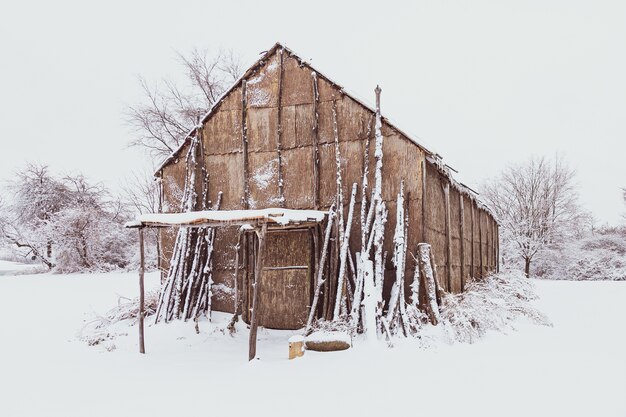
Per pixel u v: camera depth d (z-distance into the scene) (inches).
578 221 1441.9
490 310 397.7
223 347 377.4
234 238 463.8
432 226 426.0
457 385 243.3
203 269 459.2
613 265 1393.9
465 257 561.0
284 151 451.5
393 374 268.4
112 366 306.7
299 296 429.7
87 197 1342.3
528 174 1446.9
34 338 402.3
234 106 477.7
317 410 209.0
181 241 456.4
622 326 422.0
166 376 277.9
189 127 1059.3
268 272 445.1
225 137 478.6
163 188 505.4
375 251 394.0
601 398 217.6
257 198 456.8
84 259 1236.5
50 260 1315.2
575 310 529.3
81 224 1235.2
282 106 456.8
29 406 222.5
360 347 336.2
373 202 401.7
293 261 435.8
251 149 464.8
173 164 503.8
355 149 423.2
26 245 1321.4
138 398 233.0
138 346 374.9
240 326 436.8
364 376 265.3
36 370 294.5
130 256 1295.5
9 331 433.7
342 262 388.8
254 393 237.6
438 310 382.3
